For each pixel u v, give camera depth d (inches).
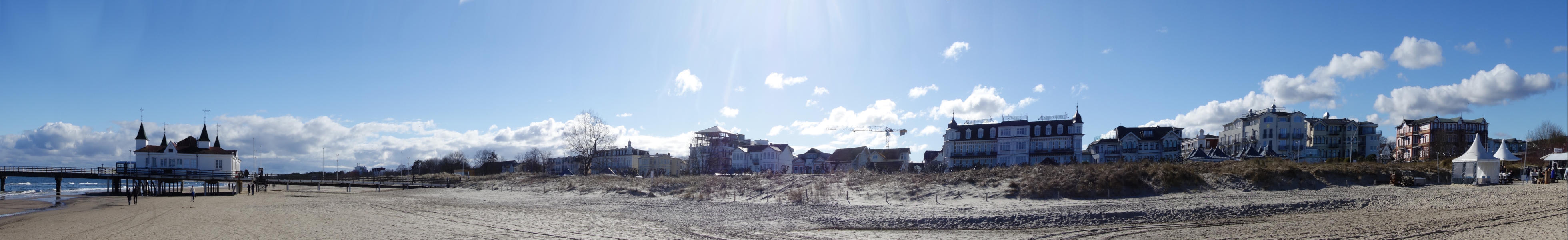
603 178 2906.0
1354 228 978.1
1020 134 4045.3
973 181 1907.0
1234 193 1701.5
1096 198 1649.9
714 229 1198.9
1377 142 4249.5
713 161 4810.5
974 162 4151.1
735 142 5418.3
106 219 1350.9
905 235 1104.2
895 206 1596.9
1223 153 2775.6
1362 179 1838.1
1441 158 3496.6
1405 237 874.1
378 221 1266.0
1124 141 4079.7
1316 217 1171.3
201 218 1328.7
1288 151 4141.2
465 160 6417.3
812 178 2214.6
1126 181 1750.7
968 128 4261.8
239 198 2174.0
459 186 3262.8
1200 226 1099.3
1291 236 932.6
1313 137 4175.7
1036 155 3976.4
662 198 2065.7
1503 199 1254.9
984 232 1127.6
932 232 1136.8
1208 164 2087.8
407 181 3432.6
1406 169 1941.4
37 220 1385.3
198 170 3014.3
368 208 1635.1
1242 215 1237.1
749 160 5004.9
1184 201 1496.1
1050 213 1304.1
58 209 1721.2
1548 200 1181.7
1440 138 3951.8
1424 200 1323.8
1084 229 1114.1
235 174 2938.0
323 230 1109.7
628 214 1517.0
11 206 1882.4
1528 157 2869.1
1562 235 807.1
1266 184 1765.5
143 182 2938.0
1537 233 834.2
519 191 2785.4
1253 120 4323.3
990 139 4138.8
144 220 1318.9
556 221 1310.3
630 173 4315.9
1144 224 1156.5
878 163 4350.4
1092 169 1900.8
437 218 1339.8
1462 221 993.5
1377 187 1728.6
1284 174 1819.6
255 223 1227.2
